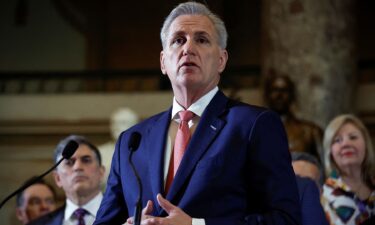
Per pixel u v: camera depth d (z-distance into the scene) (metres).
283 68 8.64
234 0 11.98
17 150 11.22
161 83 11.75
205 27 2.98
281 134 2.86
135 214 2.63
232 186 2.75
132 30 12.65
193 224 2.61
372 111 10.04
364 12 11.22
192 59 2.92
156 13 12.66
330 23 8.62
